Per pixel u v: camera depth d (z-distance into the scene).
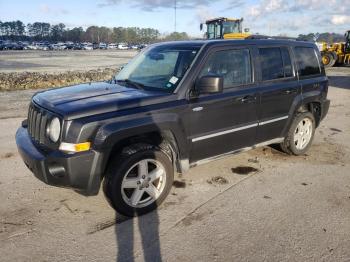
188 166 4.35
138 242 3.43
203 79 4.05
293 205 4.22
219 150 4.68
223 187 4.69
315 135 7.44
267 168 5.41
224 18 21.92
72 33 144.88
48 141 3.65
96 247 3.34
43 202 4.17
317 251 3.32
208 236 3.54
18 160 5.49
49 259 3.16
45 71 21.58
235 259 3.20
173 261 3.16
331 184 4.86
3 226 3.65
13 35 142.25
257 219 3.88
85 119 3.52
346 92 14.16
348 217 3.96
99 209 4.04
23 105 9.89
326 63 27.02
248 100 4.77
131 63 5.22
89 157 3.50
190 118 4.19
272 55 5.21
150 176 3.95
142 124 3.74
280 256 3.24
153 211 4.03
